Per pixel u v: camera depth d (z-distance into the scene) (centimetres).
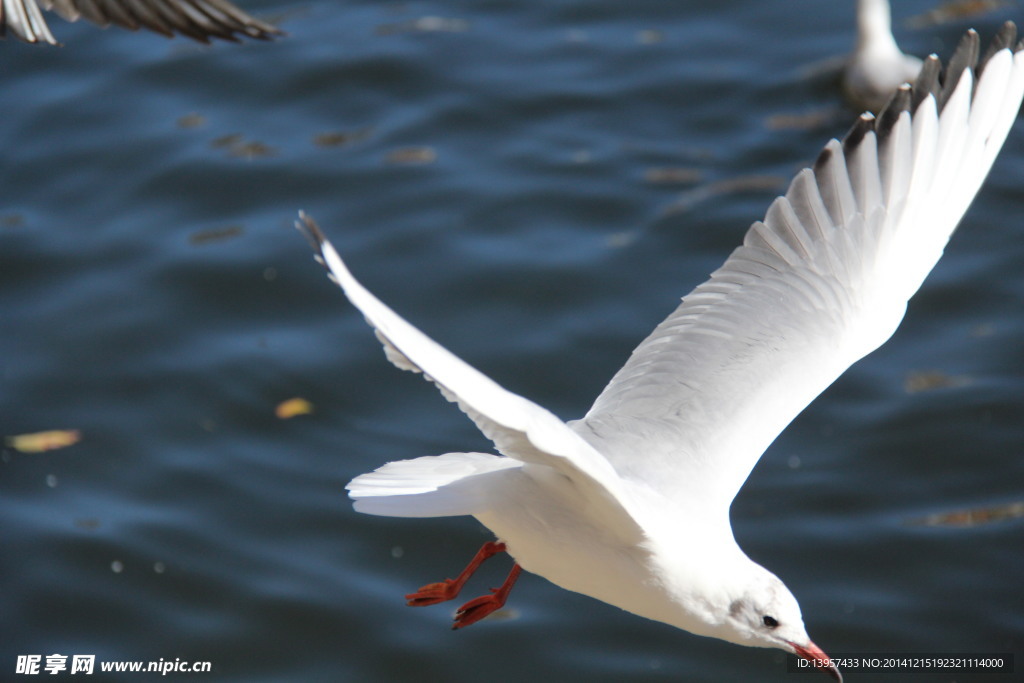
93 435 1385
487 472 746
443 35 1839
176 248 1555
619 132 1695
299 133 1695
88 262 1548
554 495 715
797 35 1844
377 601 1259
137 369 1441
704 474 769
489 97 1739
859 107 1705
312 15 1894
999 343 1450
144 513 1321
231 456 1369
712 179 1620
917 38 1834
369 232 1562
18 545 1290
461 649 1224
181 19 704
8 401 1414
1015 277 1520
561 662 1222
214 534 1306
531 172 1631
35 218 1600
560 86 1756
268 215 1592
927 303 1505
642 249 1532
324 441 1377
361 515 1327
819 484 1327
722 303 856
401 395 1419
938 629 1209
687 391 811
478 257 1528
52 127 1712
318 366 1439
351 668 1216
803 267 861
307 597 1259
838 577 1249
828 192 881
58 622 1234
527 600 1274
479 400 539
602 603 1276
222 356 1449
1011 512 1288
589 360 1423
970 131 870
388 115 1719
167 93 1759
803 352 830
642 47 1822
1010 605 1219
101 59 1814
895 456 1348
